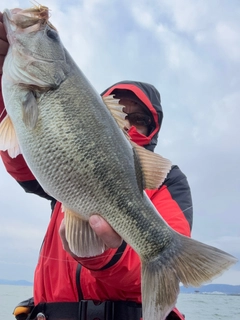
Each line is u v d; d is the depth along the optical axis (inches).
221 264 14.3
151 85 28.3
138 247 15.0
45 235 21.6
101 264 15.1
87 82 16.4
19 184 21.5
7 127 16.1
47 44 16.6
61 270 19.5
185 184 21.9
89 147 14.9
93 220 14.2
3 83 16.2
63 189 14.7
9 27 16.8
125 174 15.2
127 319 17.8
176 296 14.3
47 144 14.9
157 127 26.5
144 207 15.4
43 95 15.5
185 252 15.0
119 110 16.7
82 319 18.2
